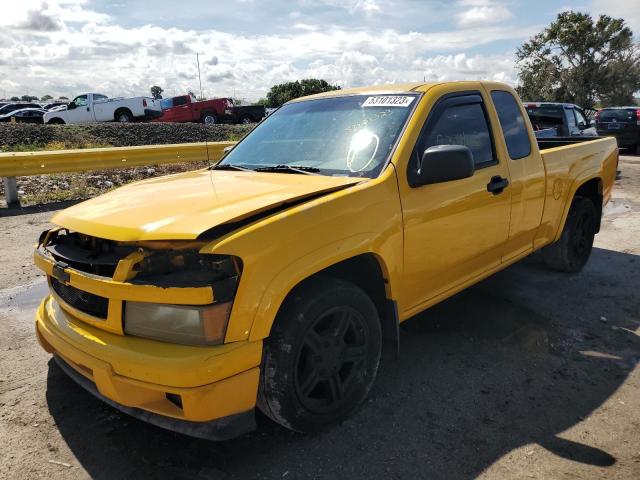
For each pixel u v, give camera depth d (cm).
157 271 247
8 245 662
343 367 301
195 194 294
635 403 318
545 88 4172
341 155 342
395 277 313
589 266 575
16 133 1568
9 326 430
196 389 232
